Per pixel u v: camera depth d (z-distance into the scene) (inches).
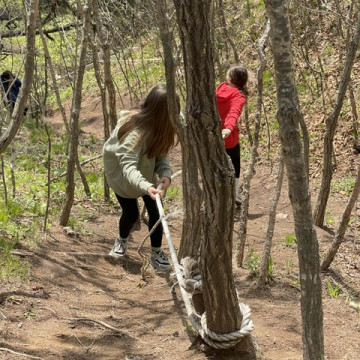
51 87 574.2
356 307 194.7
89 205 309.4
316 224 284.8
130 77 576.1
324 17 466.9
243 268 226.5
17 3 348.8
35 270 205.0
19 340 149.9
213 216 126.6
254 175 375.6
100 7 377.1
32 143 442.6
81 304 183.5
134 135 188.5
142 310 181.2
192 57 114.5
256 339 162.1
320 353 106.0
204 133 119.6
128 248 249.1
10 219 258.8
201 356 144.3
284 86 97.7
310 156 382.0
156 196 175.9
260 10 528.1
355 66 430.9
